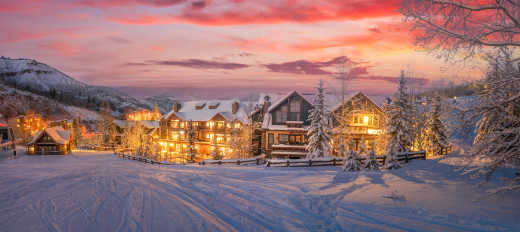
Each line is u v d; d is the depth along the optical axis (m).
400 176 15.06
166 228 7.46
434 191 11.32
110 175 17.78
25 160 39.50
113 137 67.62
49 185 13.84
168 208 9.34
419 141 30.36
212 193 11.50
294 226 7.55
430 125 28.30
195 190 12.16
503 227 7.17
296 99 33.84
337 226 7.53
